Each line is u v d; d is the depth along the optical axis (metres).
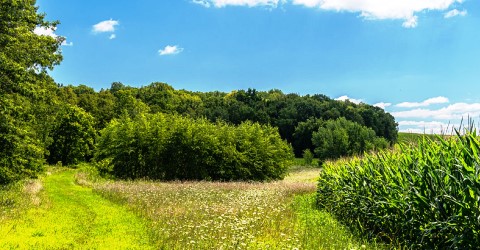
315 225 11.72
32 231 11.52
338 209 14.09
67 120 61.97
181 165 41.09
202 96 135.88
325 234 10.23
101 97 91.94
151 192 22.16
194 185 29.69
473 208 6.42
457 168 6.91
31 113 27.02
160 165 40.66
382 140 82.38
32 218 13.55
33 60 24.33
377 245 9.17
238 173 43.16
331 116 107.25
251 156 44.41
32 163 29.05
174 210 15.13
